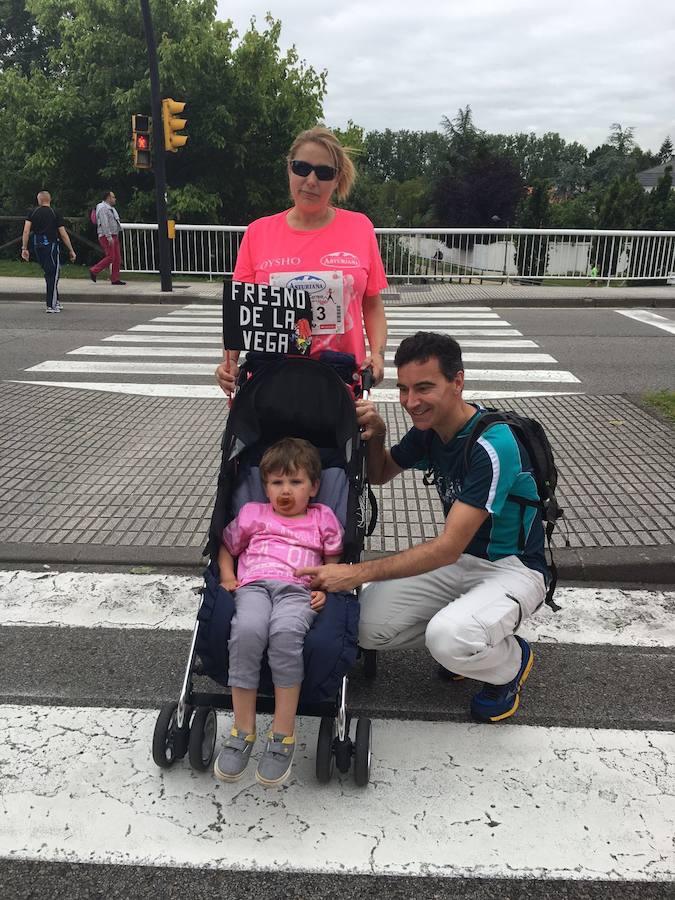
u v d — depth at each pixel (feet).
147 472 18.29
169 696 10.73
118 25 70.18
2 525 15.57
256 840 8.20
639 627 12.50
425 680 11.21
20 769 9.26
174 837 8.23
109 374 27.68
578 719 10.34
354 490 9.44
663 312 44.86
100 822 8.43
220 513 9.41
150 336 35.32
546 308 46.75
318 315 10.65
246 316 10.09
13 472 18.19
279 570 9.08
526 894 7.58
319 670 8.29
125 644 11.94
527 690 10.93
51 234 40.98
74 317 40.68
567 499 16.37
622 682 11.11
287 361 10.04
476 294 49.60
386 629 10.02
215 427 21.70
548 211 114.11
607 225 77.36
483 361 30.32
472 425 9.50
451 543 9.08
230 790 8.95
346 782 9.11
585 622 12.62
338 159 10.34
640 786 9.07
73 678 11.09
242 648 8.32
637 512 15.72
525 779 9.18
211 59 69.05
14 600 13.15
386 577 8.98
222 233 54.54
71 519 15.85
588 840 8.24
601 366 29.37
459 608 9.41
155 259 55.42
